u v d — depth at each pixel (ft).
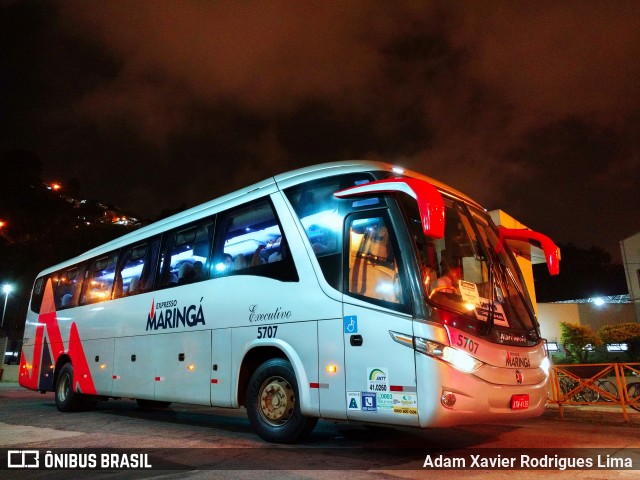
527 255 26.27
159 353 27.40
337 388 18.11
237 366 22.30
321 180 21.09
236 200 25.08
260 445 20.67
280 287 21.09
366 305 17.90
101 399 35.73
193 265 26.73
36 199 199.52
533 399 18.19
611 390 38.68
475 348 16.74
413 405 16.01
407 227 17.67
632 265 79.30
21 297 158.92
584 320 73.36
